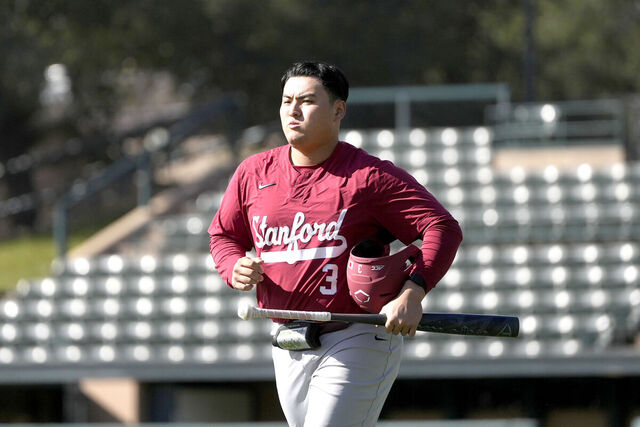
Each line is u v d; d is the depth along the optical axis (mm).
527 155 65000
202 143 72062
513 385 50500
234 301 55344
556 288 54500
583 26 137625
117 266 57344
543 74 134625
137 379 49938
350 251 13609
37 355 55500
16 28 92500
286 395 14039
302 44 91688
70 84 101312
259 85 93688
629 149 70938
